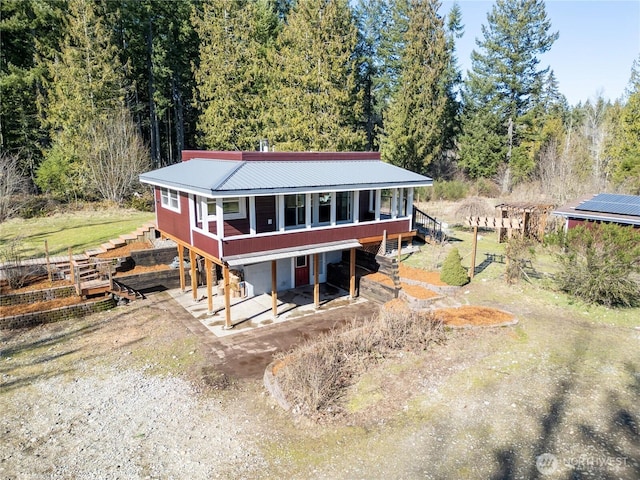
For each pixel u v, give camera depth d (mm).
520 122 45406
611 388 10359
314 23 33812
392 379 10820
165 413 10203
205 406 10461
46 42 33188
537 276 18312
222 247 14258
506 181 43562
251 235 14859
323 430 9234
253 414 10039
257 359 12898
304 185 15445
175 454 8727
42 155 34719
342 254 20969
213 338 14367
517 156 44281
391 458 8336
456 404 9859
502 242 25031
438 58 39625
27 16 32250
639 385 10477
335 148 34188
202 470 8250
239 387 11305
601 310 15016
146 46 39625
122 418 10023
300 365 10844
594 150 43094
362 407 9852
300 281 19781
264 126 36688
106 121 30766
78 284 16641
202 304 17500
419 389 10430
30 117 33406
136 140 32625
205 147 40312
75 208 29875
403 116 37938
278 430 9367
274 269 15648
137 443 9102
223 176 14539
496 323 13727
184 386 11398
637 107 36156
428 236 24125
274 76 36344
